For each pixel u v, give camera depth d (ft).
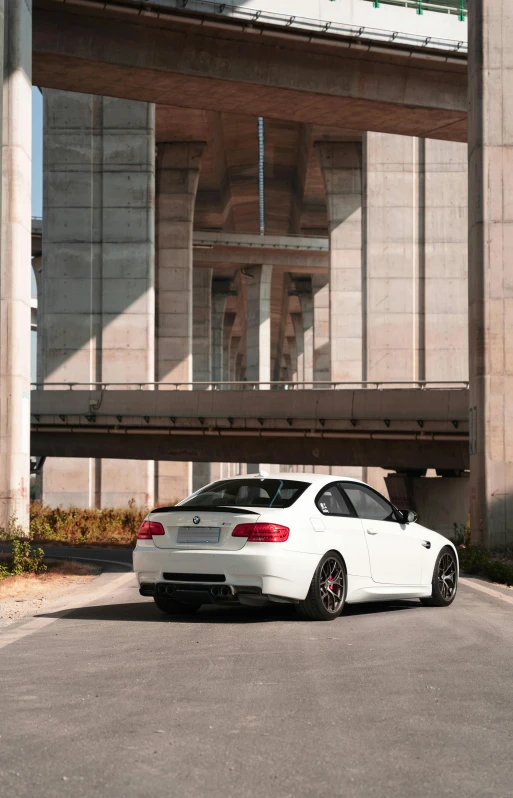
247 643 25.11
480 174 75.15
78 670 21.08
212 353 362.33
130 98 116.37
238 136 224.33
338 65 112.68
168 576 29.43
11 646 24.66
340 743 14.83
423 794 12.31
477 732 15.64
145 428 133.59
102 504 158.51
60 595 38.73
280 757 13.99
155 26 107.14
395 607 35.22
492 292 74.54
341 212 196.54
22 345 86.28
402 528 33.99
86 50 106.11
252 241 278.87
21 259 85.92
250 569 28.35
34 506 141.18
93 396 136.26
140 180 158.51
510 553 71.77
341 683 19.66
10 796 12.09
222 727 15.79
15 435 85.15
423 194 156.56
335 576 30.48
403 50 112.37
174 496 184.75
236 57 109.91
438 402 115.96
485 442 73.72
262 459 131.34
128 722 16.14
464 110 115.96
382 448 123.65
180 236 208.03
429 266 156.04
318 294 302.25
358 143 197.47
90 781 12.76
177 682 19.67
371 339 155.43
